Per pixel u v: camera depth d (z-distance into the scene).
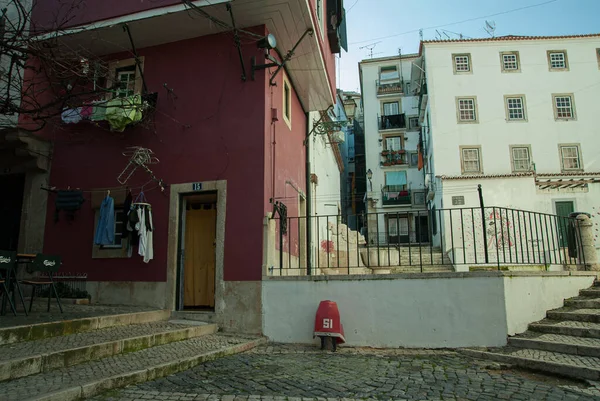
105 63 8.51
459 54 25.58
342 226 15.34
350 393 4.24
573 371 4.69
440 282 6.69
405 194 30.56
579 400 3.94
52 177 9.20
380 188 31.31
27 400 3.49
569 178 22.94
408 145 31.86
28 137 8.78
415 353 6.30
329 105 12.14
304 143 12.16
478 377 4.84
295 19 8.30
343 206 34.47
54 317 6.28
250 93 8.36
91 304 8.26
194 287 8.59
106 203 8.26
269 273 7.67
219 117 8.43
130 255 8.27
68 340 5.37
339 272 13.52
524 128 24.44
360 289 7.02
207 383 4.60
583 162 23.77
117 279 8.39
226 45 8.68
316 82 10.72
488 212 20.55
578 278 7.96
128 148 8.84
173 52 8.98
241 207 7.95
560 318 6.76
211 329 7.38
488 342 6.32
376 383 4.60
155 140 8.71
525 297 6.73
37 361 4.41
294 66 9.96
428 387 4.44
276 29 8.62
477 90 25.08
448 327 6.56
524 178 21.28
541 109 24.55
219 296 7.74
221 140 8.33
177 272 8.23
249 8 7.95
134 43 9.04
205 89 8.62
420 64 28.08
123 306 8.08
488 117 24.72
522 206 20.98
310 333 7.14
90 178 8.95
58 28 6.87
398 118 32.25
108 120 8.49
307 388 4.41
